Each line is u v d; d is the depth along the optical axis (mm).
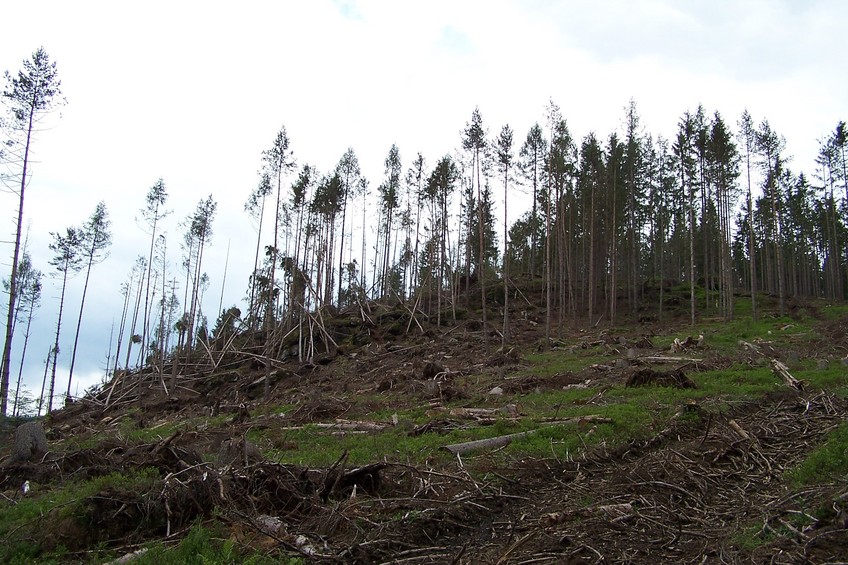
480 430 12453
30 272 45250
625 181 39844
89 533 7074
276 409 21625
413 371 24609
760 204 48250
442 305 42969
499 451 10695
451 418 14539
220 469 8648
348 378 27219
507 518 7645
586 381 18688
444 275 49781
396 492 8547
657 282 50062
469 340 32625
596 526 6945
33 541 6891
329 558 6148
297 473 8688
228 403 27203
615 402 14633
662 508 7562
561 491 8641
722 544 6184
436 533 7121
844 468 8266
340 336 36281
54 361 38531
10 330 23469
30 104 23812
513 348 26953
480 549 6590
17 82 23469
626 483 8727
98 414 30734
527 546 6508
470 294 45906
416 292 47562
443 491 8523
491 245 54406
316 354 33812
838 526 6156
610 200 39562
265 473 8469
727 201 38438
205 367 36656
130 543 6938
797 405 12844
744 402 13445
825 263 58906
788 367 18500
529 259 58500
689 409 12445
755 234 56625
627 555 6082
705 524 7012
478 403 17000
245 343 39062
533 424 12523
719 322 35094
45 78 24016
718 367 19219
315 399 19922
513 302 44094
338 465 9633
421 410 16438
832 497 6941
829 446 9266
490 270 52812
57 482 9734
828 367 17984
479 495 8172
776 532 6332
